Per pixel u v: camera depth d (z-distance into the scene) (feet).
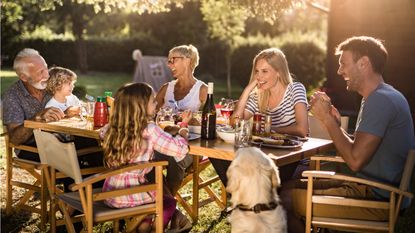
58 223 13.16
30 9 85.10
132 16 98.84
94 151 13.29
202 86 16.66
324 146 12.57
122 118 10.96
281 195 11.39
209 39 80.48
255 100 14.74
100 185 13.94
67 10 87.04
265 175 9.87
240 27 59.77
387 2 38.63
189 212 15.20
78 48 86.74
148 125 11.23
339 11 41.04
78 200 11.62
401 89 38.40
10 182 15.11
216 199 15.92
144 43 89.40
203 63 78.13
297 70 59.00
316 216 10.99
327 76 42.29
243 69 66.03
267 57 13.96
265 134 12.53
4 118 14.90
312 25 116.57
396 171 11.12
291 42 60.44
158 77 59.82
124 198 11.18
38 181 15.61
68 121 14.28
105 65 90.94
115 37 92.73
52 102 15.25
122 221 14.39
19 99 14.90
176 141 11.27
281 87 14.12
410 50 37.83
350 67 11.49
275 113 14.16
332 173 10.46
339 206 10.86
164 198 12.03
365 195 11.10
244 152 10.04
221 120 14.28
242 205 9.96
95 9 29.53
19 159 14.71
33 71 14.90
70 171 10.96
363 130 10.93
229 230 14.75
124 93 11.03
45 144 11.78
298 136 13.53
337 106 41.93
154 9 31.09
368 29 39.78
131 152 10.99
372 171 11.24
